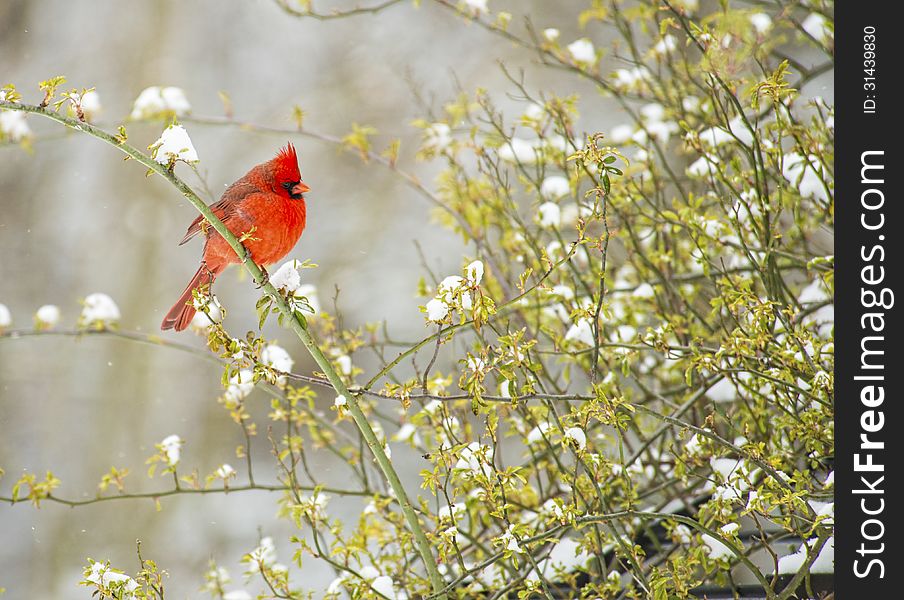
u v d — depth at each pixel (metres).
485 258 10.43
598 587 7.65
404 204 25.39
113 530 22.09
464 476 7.03
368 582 7.62
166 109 11.20
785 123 8.21
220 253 8.48
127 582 7.16
